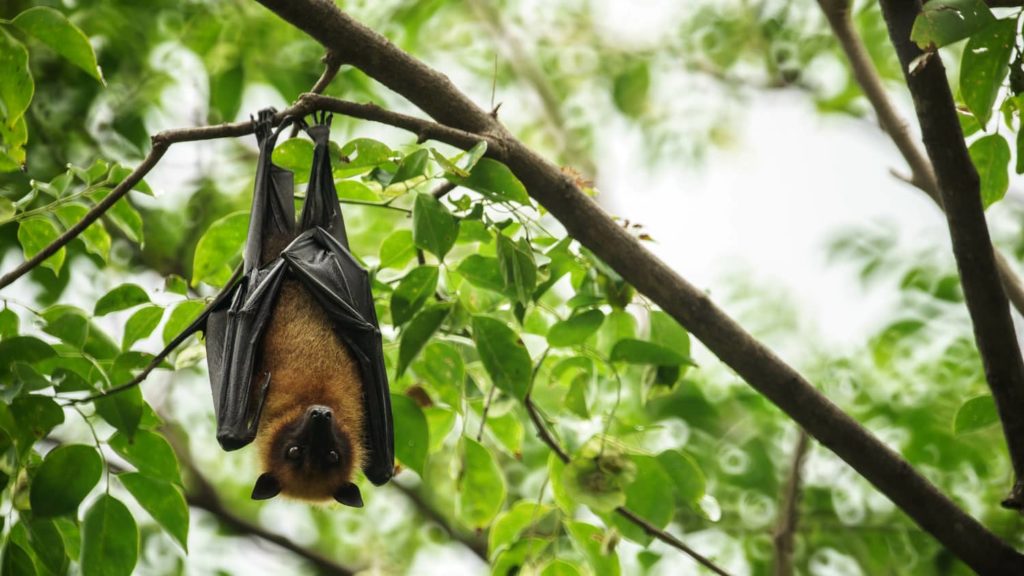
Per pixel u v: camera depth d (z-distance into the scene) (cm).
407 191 822
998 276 776
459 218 802
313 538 1741
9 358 758
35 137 1325
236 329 840
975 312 789
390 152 787
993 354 796
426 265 821
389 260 912
